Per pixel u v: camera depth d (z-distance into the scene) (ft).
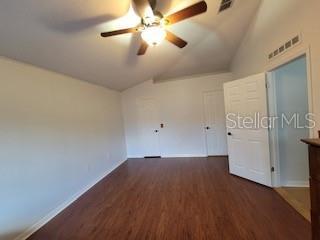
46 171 9.17
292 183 10.51
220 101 17.81
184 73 17.90
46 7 5.65
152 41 7.26
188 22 10.19
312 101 6.59
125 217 8.80
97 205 10.19
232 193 10.32
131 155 20.08
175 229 7.64
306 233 6.86
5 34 6.14
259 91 10.56
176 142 18.98
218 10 9.77
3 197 7.10
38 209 8.55
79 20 6.75
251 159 11.59
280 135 10.39
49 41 7.30
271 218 7.87
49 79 9.75
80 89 12.54
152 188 11.89
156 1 7.25
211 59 15.92
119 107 18.99
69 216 9.25
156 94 19.01
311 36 6.45
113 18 7.30
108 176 14.78
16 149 7.71
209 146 18.42
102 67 11.86
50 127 9.63
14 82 7.80
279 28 8.46
